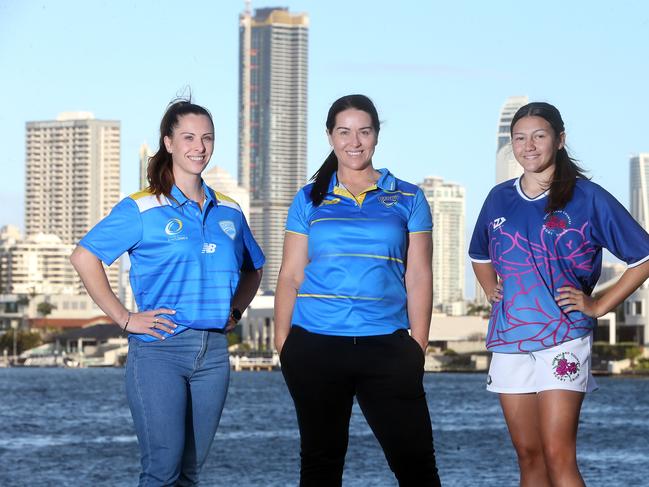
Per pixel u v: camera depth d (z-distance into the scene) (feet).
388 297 20.94
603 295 21.65
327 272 20.93
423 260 21.44
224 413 182.70
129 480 84.53
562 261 21.62
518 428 21.95
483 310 592.19
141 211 21.42
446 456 106.01
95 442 120.26
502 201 22.17
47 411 185.47
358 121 21.12
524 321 21.65
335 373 20.89
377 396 20.89
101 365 552.00
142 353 21.15
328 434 21.33
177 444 20.90
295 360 21.06
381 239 20.86
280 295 21.77
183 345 21.20
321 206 21.26
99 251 21.29
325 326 20.88
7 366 562.25
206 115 21.83
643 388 326.85
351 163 21.24
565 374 21.40
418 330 21.26
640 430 146.30
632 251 21.39
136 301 21.75
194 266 21.40
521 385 21.77
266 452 108.37
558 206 21.58
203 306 21.39
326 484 21.45
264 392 272.92
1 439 125.39
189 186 21.85
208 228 21.66
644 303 472.85
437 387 326.44
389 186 21.36
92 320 627.05
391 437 20.94
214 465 95.86
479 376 439.22
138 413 21.02
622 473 90.48
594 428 151.33
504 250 21.93
